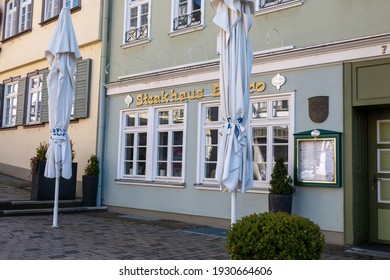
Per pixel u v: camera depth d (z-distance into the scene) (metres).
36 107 15.25
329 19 8.03
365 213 7.77
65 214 10.86
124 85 11.73
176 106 10.48
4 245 6.91
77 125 13.03
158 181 10.71
